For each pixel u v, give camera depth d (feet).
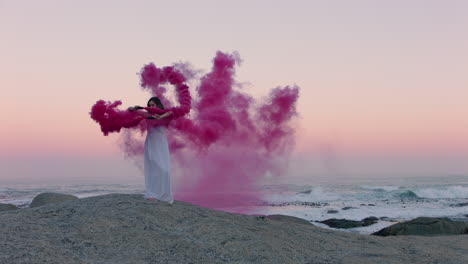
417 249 21.62
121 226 18.60
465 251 21.90
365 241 23.16
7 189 166.20
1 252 14.57
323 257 18.94
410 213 67.56
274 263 16.94
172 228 19.20
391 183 196.24
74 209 20.83
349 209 73.31
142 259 15.88
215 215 22.43
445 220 34.55
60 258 14.96
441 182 201.87
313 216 65.16
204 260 16.47
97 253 16.02
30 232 17.12
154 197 22.74
